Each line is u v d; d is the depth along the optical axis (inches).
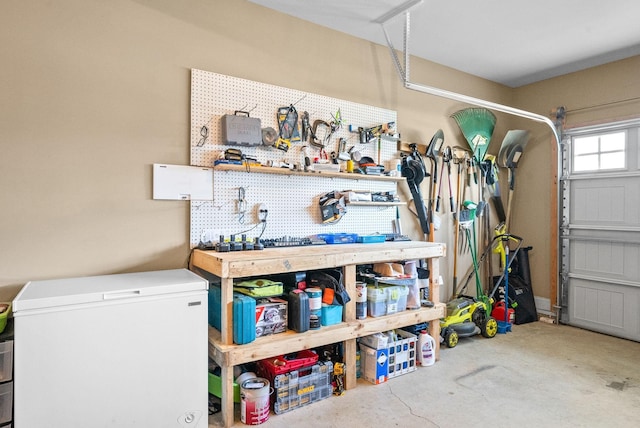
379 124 134.5
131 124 92.0
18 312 62.2
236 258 82.9
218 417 86.0
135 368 71.7
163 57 95.8
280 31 114.3
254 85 108.3
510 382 104.3
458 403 92.7
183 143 98.7
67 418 66.1
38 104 82.0
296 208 116.7
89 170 87.4
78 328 66.8
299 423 83.7
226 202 104.3
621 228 147.1
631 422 85.1
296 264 89.0
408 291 114.0
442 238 155.9
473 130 162.2
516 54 145.6
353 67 130.3
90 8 87.0
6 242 79.6
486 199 173.3
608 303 151.1
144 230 94.0
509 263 153.5
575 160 163.2
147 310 72.7
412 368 110.8
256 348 83.6
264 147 109.6
